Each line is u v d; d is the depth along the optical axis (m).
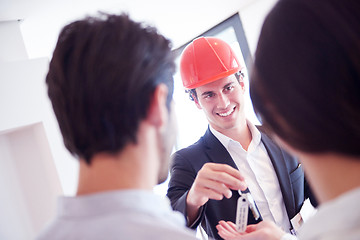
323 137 0.35
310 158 0.39
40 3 2.72
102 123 0.45
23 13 2.83
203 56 1.57
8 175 2.51
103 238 0.39
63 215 0.45
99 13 0.51
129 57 0.45
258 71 0.40
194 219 1.36
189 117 5.28
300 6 0.37
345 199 0.34
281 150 1.59
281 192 1.57
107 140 0.45
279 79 0.38
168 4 3.42
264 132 1.67
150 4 3.32
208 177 1.20
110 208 0.42
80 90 0.46
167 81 0.50
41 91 2.47
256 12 4.05
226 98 1.55
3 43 2.89
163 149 0.52
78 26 0.49
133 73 0.45
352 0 0.35
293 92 0.36
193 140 5.31
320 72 0.35
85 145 0.46
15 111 2.37
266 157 1.63
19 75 2.41
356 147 0.34
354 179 0.36
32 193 2.56
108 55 0.45
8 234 2.44
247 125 1.72
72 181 2.54
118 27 0.47
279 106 0.38
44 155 2.52
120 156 0.46
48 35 3.48
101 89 0.45
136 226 0.40
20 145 2.55
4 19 2.87
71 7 2.92
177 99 5.22
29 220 2.54
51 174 2.53
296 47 0.36
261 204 1.56
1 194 2.46
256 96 0.42
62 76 0.47
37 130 2.50
